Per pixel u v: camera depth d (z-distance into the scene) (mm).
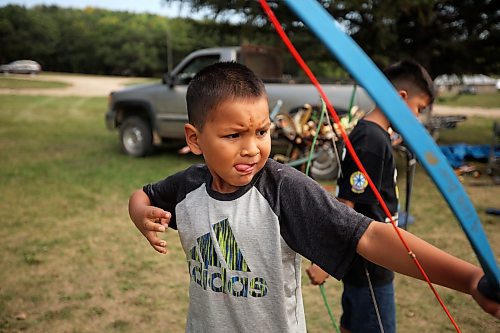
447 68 9984
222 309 1229
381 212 1842
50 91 28922
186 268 3867
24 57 66000
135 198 1409
